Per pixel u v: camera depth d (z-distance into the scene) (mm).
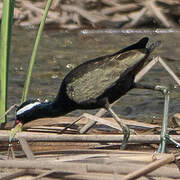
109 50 18938
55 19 20750
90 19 20656
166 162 8961
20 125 11555
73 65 17641
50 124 12250
